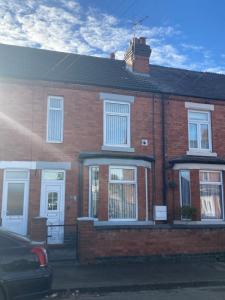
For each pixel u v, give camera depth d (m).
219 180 17.44
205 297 9.04
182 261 13.08
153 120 17.22
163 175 16.88
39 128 15.57
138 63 18.78
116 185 16.05
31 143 15.37
